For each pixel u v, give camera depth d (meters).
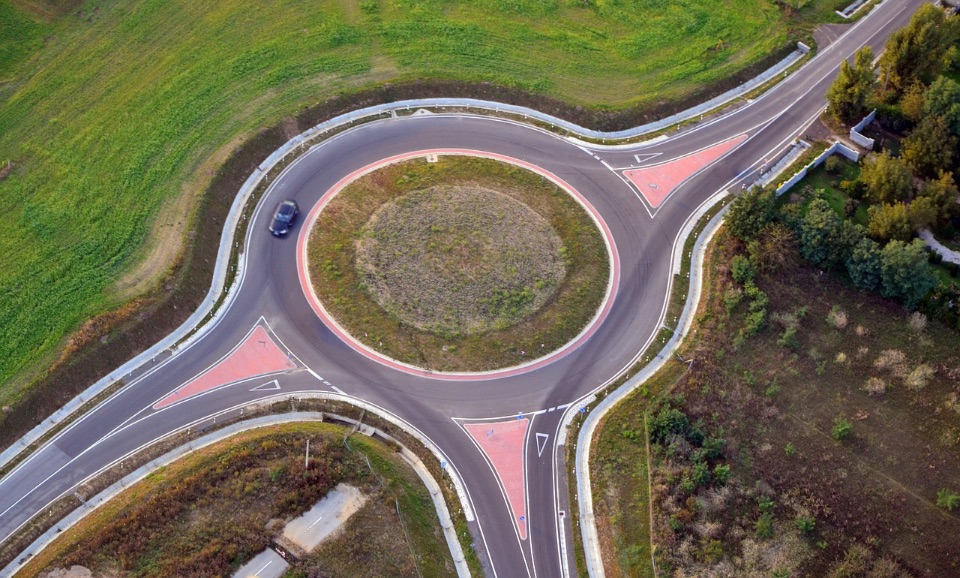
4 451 58.84
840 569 56.66
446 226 73.06
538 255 72.00
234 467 57.53
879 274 69.38
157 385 62.88
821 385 65.75
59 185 72.00
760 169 78.88
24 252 67.56
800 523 58.22
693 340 67.50
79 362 61.97
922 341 68.06
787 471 61.28
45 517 56.19
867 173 74.69
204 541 54.28
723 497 59.31
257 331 66.25
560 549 57.91
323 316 67.31
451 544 57.81
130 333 63.75
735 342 67.00
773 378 65.81
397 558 54.94
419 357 65.75
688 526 57.81
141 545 53.78
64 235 68.69
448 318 67.75
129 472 58.81
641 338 67.88
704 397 64.38
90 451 59.47
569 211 75.38
